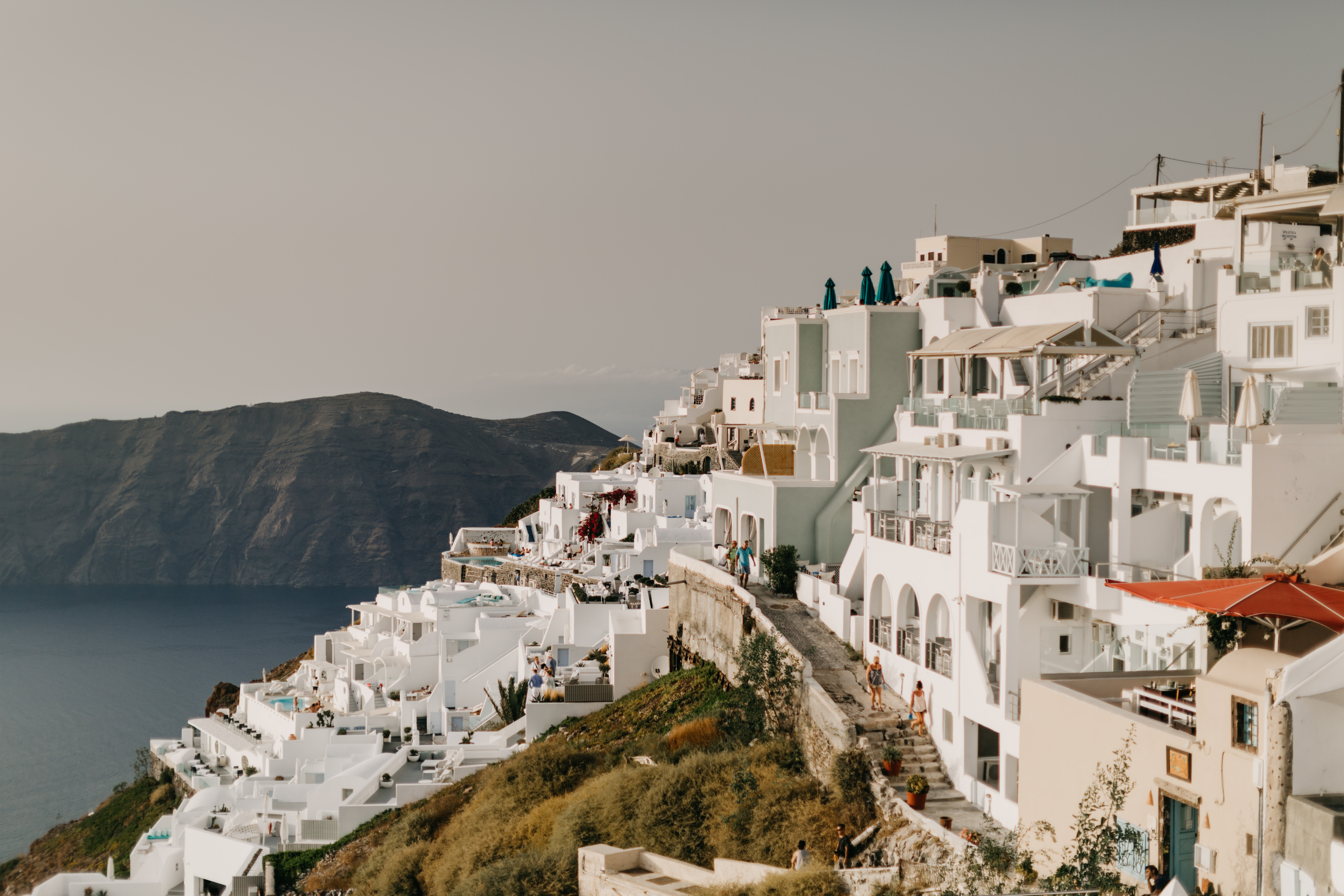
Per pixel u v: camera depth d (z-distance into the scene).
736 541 58.72
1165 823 24.20
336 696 87.94
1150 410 40.41
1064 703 27.64
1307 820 20.94
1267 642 25.41
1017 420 40.66
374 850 54.53
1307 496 31.91
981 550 35.03
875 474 47.06
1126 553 36.19
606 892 36.03
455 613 87.56
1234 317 40.19
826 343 60.12
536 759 49.75
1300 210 41.03
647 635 62.66
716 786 37.97
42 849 100.12
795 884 29.80
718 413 118.44
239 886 55.50
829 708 37.53
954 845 29.61
